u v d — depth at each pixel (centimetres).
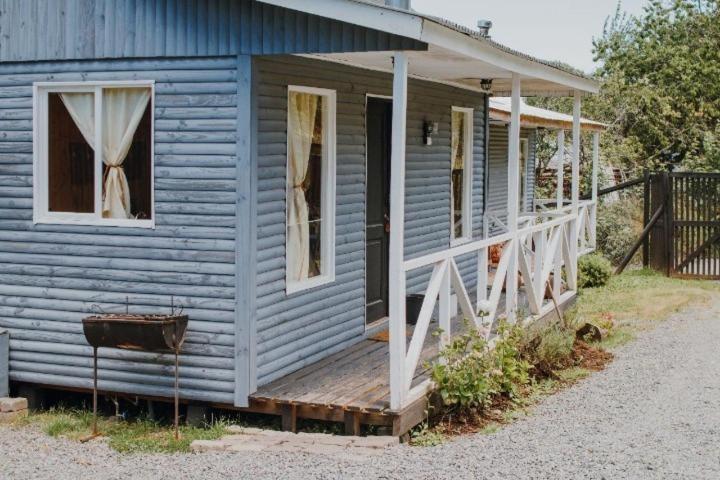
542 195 2417
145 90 810
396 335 717
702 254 1678
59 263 839
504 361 849
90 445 755
